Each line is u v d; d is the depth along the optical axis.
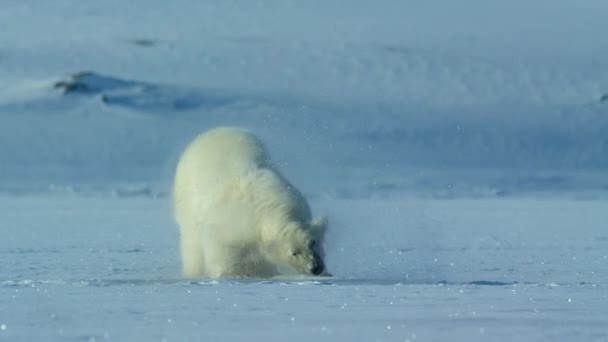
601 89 69.56
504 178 43.00
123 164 50.00
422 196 31.59
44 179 46.06
